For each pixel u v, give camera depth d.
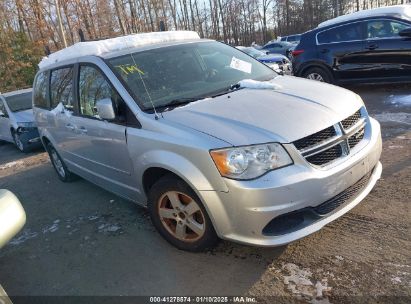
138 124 3.54
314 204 2.91
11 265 3.89
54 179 6.51
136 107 3.60
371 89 9.34
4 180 7.11
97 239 4.07
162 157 3.25
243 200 2.83
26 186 6.43
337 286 2.84
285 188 2.79
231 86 3.92
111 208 4.79
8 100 10.18
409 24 8.09
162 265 3.41
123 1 30.55
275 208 2.80
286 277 3.00
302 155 2.90
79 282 3.40
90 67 4.27
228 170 2.86
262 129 2.97
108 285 3.28
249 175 2.84
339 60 9.01
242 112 3.22
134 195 4.00
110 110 3.60
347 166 3.05
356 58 8.77
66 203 5.27
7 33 26.83
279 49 27.97
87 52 4.45
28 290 3.42
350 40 8.84
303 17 58.28
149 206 3.65
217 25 52.38
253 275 3.08
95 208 4.89
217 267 3.24
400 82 8.52
